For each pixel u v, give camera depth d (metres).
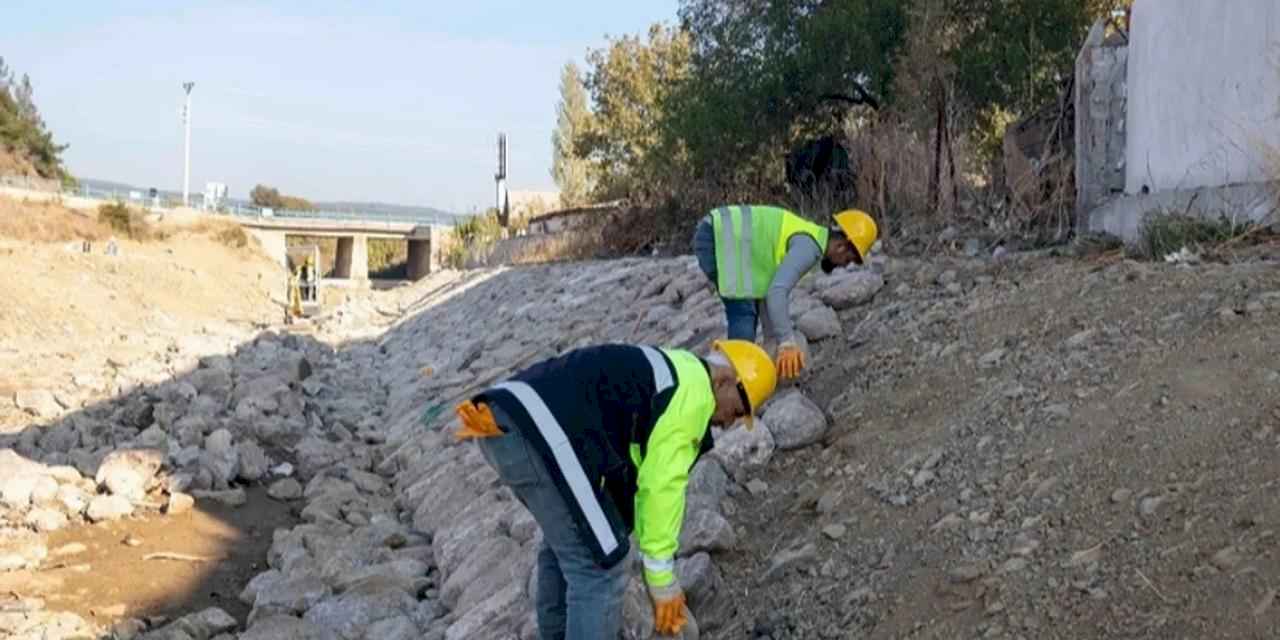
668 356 3.76
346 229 59.28
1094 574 3.78
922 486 4.84
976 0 13.83
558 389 3.64
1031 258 7.61
